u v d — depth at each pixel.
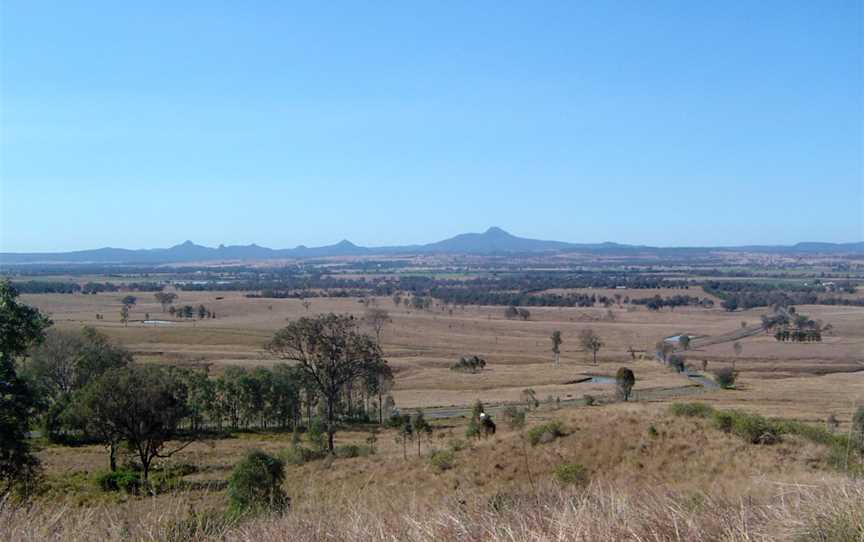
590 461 22.78
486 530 5.50
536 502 6.37
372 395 57.66
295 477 22.61
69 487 17.98
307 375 41.53
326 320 39.56
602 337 120.81
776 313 138.12
